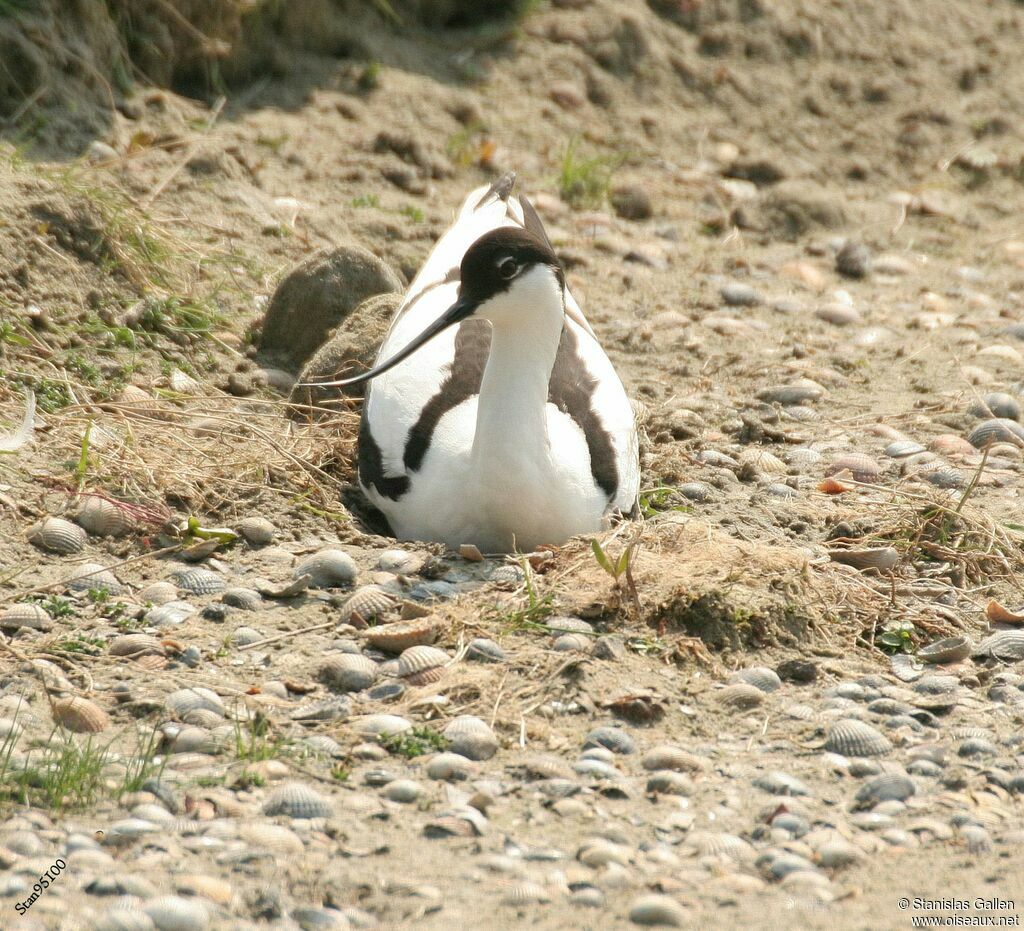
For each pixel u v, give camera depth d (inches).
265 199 605.0
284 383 488.4
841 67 839.1
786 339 584.7
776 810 276.8
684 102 789.2
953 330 605.0
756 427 490.6
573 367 431.8
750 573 361.4
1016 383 550.0
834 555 398.0
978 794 288.2
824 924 240.4
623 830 271.4
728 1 832.9
